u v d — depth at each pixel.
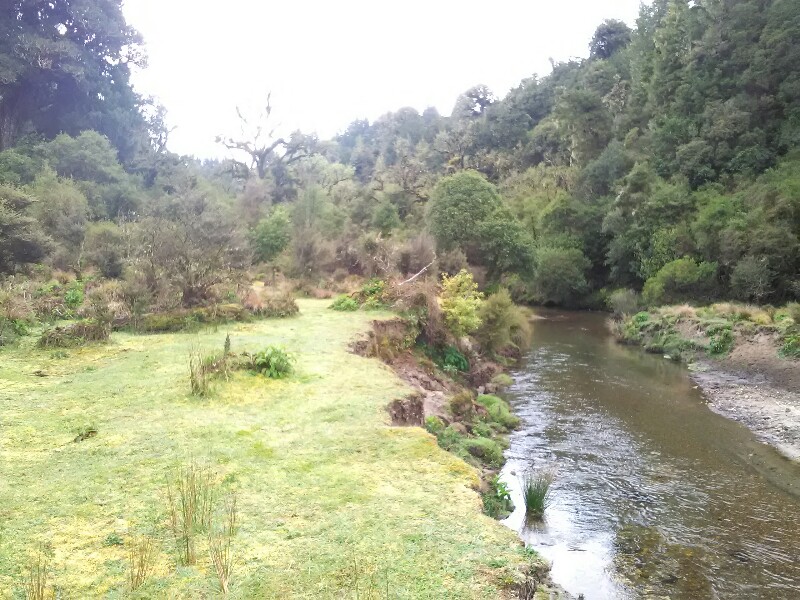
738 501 9.20
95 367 10.34
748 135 34.44
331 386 9.58
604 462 10.82
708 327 22.08
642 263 34.28
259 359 10.09
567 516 8.55
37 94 52.38
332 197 44.00
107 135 55.28
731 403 15.18
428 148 75.06
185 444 6.91
